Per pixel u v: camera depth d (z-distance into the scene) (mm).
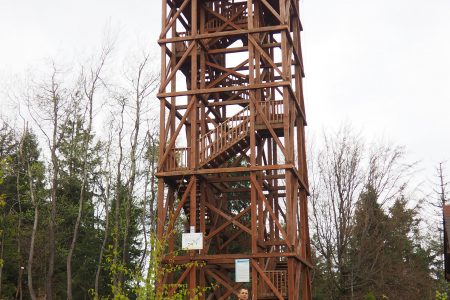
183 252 33188
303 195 29766
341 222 43594
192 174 26531
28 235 40469
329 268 43000
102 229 44969
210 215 29016
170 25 28469
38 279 42438
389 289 41812
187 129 29672
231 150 27703
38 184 40688
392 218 44219
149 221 43469
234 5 30281
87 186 44656
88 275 42906
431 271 56031
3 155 42344
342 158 45594
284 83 26578
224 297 26219
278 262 29547
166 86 27766
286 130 26219
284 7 27844
